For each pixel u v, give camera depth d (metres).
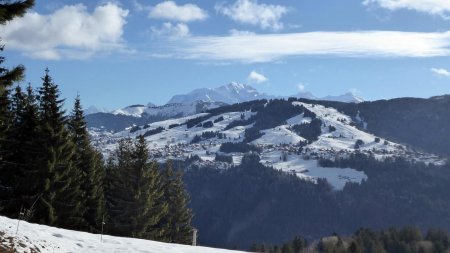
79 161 40.62
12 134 34.94
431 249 135.38
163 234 51.19
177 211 58.53
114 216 46.66
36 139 35.25
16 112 35.84
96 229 43.34
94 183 43.59
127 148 52.09
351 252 127.75
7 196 34.94
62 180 36.41
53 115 36.53
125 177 46.47
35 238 15.12
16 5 14.26
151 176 46.50
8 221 16.56
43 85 37.53
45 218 34.56
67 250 15.31
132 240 19.44
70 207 37.34
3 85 14.66
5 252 13.02
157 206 49.47
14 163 34.12
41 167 34.50
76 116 44.47
